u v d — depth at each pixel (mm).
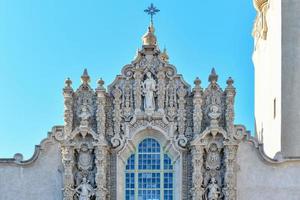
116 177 65062
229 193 63281
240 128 65375
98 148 64125
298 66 70812
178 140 65250
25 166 65500
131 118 65750
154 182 65562
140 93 66188
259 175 64938
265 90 78250
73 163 64250
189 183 64750
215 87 65875
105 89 65688
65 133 64562
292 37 71438
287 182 64812
